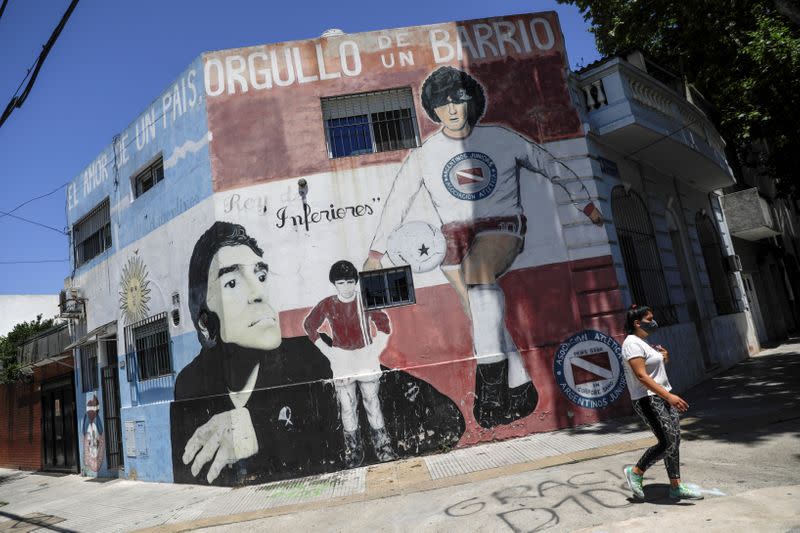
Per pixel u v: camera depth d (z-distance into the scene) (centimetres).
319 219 967
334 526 606
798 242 2377
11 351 1797
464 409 910
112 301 1288
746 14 1341
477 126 998
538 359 930
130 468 1169
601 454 700
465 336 935
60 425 1555
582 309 948
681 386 1060
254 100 1004
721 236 1580
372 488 739
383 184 977
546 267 959
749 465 558
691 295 1282
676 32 1509
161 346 1116
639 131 1047
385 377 916
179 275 1057
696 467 574
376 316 938
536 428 908
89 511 930
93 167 1408
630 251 1089
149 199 1160
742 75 1493
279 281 950
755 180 2048
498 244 963
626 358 491
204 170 1011
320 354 927
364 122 1012
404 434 899
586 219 980
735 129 1566
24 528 879
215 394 963
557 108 1015
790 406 791
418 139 996
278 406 909
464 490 646
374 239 962
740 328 1492
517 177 984
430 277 951
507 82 1017
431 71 1013
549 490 581
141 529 737
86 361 1418
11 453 1856
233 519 703
